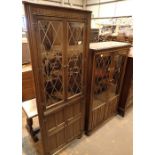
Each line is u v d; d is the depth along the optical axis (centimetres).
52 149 172
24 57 260
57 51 130
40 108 136
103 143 204
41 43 116
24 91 246
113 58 196
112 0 396
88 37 150
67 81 151
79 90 174
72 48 142
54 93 145
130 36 296
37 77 122
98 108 211
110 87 222
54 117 155
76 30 138
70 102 164
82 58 156
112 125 243
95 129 229
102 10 439
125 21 337
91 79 176
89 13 139
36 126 201
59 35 126
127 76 238
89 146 198
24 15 100
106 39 332
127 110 280
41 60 120
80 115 190
